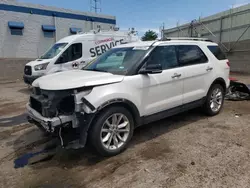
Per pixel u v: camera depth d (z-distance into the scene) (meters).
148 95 3.74
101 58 4.53
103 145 3.26
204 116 5.25
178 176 2.84
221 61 5.32
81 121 3.05
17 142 4.08
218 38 18.05
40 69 8.59
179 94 4.29
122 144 3.50
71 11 19.97
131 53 4.04
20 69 15.80
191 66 4.51
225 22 17.20
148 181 2.76
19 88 10.79
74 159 3.38
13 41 17.20
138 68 3.67
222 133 4.19
